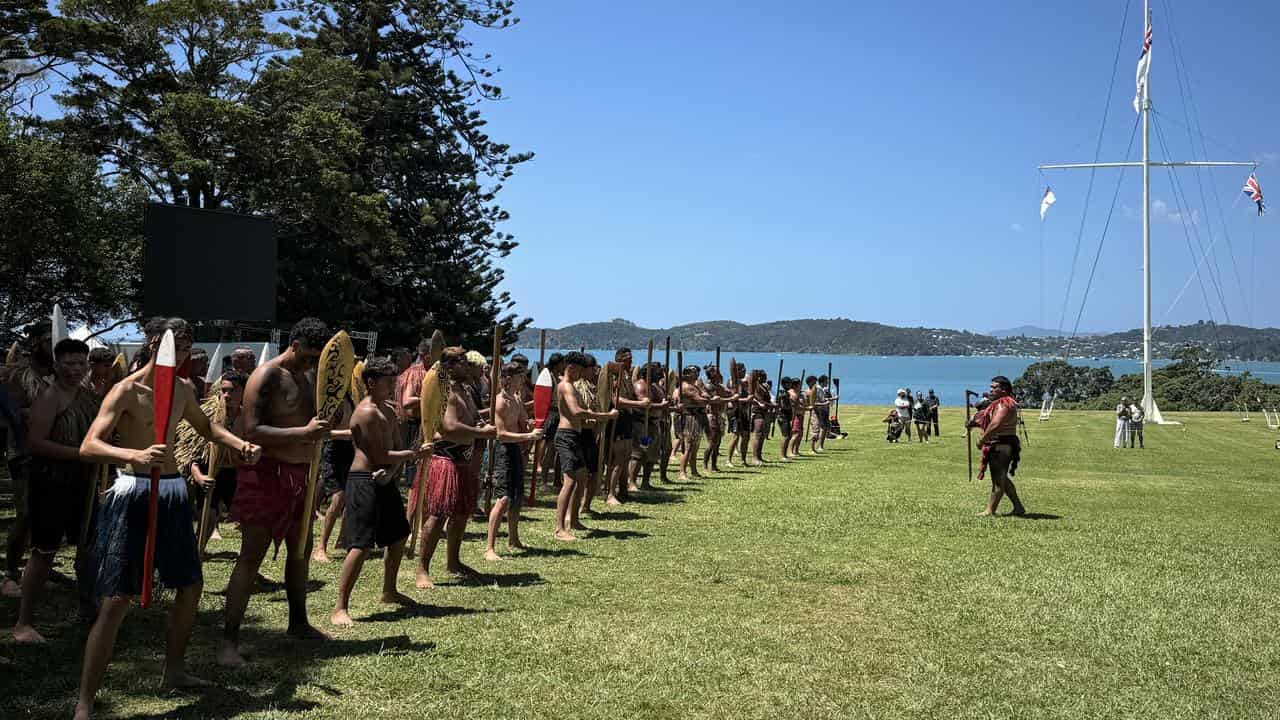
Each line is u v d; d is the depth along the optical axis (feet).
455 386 26.66
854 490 52.39
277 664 18.78
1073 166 180.65
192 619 16.93
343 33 126.41
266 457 19.24
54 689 16.67
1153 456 88.07
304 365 19.65
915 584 28.02
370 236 114.42
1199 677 19.67
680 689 18.10
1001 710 17.39
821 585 27.68
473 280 127.13
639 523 38.70
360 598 24.75
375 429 22.36
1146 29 172.76
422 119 128.67
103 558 15.21
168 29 109.91
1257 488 60.85
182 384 16.61
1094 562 32.24
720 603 25.16
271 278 87.66
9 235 101.09
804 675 19.16
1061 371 291.17
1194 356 262.06
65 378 20.06
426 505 26.63
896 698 17.92
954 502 48.24
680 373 57.77
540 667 19.21
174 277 80.38
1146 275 162.91
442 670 18.78
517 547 32.45
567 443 34.71
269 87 112.27
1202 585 28.71
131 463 15.46
